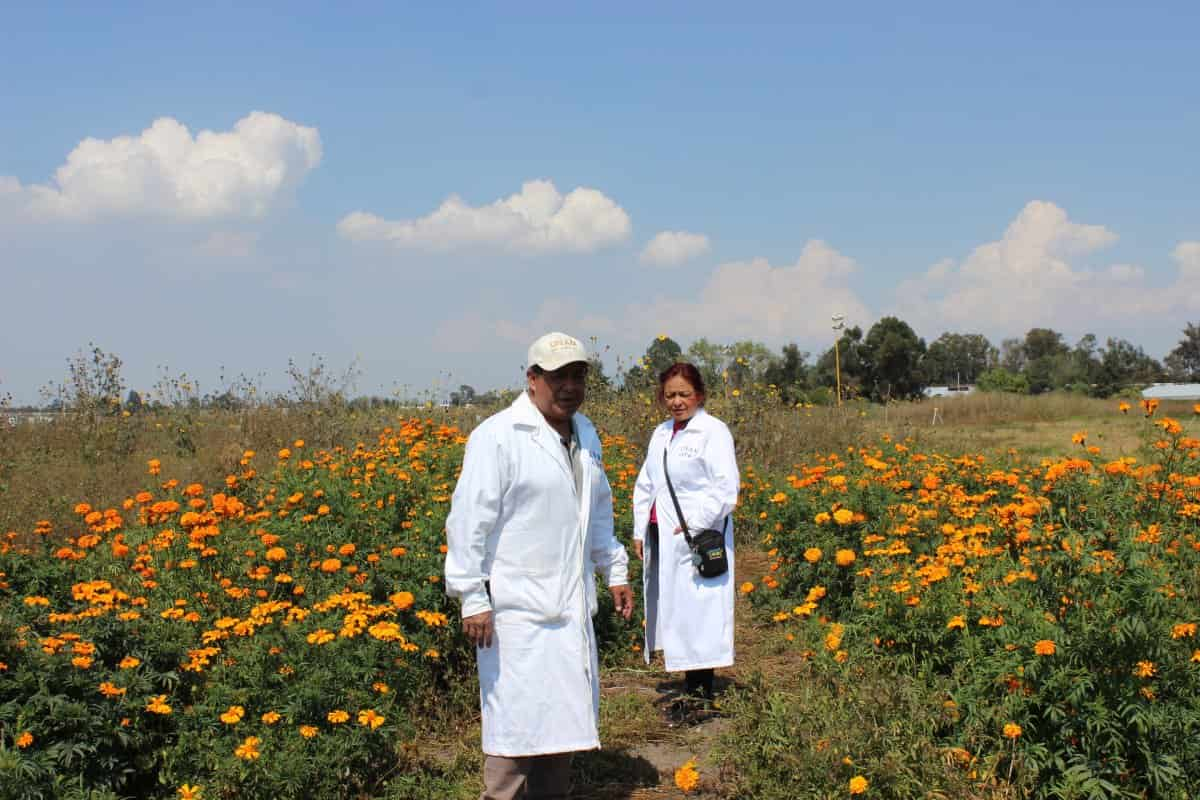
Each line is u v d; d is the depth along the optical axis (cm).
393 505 668
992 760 369
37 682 378
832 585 652
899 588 472
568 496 354
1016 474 831
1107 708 369
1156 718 361
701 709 514
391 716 415
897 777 347
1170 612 391
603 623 643
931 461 970
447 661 536
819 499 728
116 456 1353
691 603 523
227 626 445
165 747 396
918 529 661
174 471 1196
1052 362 7362
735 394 1457
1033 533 507
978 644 425
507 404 1319
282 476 743
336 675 405
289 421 1366
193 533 550
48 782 345
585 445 371
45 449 1382
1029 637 391
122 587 527
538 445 350
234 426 1407
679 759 457
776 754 372
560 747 345
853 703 381
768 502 873
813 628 482
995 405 3038
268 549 556
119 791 386
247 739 368
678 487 530
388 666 436
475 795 403
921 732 379
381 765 412
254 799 368
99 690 390
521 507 348
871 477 768
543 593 348
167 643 435
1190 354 7619
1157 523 556
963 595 462
